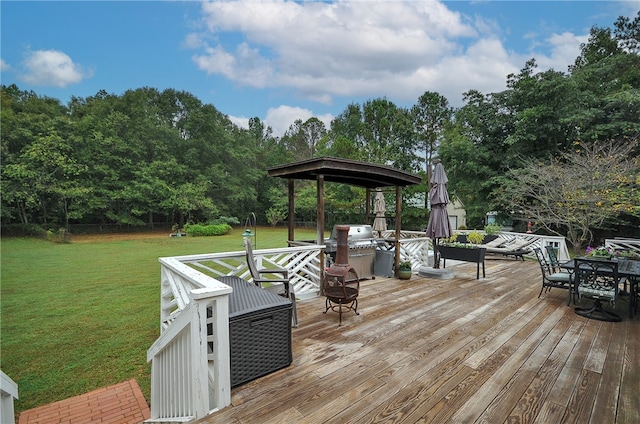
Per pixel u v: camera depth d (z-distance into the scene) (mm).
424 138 23016
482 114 15422
